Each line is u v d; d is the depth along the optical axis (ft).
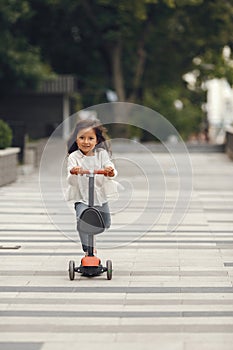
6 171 72.43
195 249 39.78
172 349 23.34
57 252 38.81
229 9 148.56
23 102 137.80
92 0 147.43
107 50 155.94
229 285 31.65
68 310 27.73
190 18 151.84
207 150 133.08
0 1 118.42
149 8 148.36
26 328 25.52
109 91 162.09
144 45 161.58
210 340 24.17
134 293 30.22
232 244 41.34
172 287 31.27
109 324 25.93
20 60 122.83
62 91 134.51
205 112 185.57
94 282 32.14
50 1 143.54
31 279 32.73
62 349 23.40
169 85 175.11
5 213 52.75
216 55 167.32
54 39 158.30
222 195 66.28
